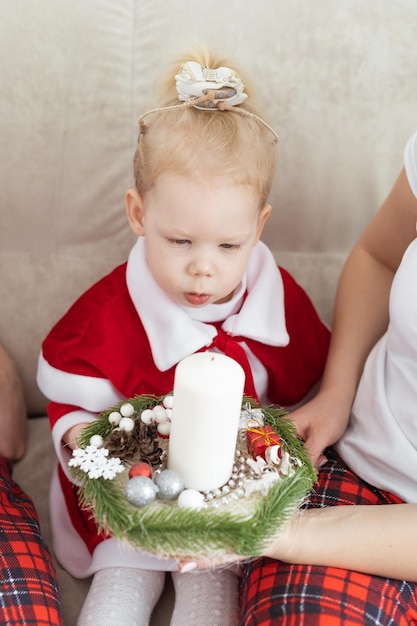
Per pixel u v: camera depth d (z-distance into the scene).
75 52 1.14
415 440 0.95
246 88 1.04
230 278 1.00
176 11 1.15
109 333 1.05
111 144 1.18
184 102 0.99
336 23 1.17
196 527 0.74
